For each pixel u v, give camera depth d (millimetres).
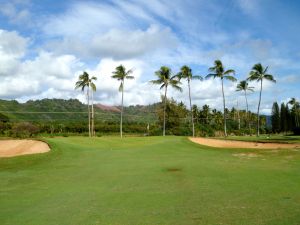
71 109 171375
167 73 63781
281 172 15008
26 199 10664
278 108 118688
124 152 26031
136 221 8008
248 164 18344
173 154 24859
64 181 13875
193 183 12719
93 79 71125
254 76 68125
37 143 31500
